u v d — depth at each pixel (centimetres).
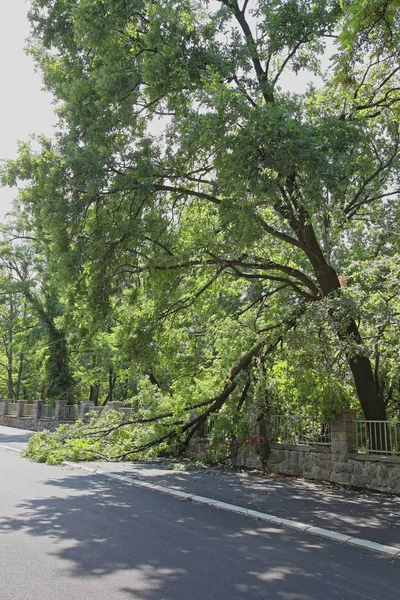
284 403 1444
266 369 1518
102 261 1365
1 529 714
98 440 1625
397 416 1623
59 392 3397
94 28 1307
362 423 1236
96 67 1515
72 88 1349
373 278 1195
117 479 1231
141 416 1738
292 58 1506
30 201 1412
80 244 1356
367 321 1175
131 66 1366
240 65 1347
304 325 1190
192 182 1535
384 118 1617
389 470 1135
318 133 1077
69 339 3297
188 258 1433
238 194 1091
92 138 1323
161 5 1304
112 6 1312
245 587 512
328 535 734
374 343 1170
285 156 1002
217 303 1786
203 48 1288
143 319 1603
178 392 1669
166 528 746
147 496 1021
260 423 1463
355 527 784
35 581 511
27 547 627
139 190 1323
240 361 1549
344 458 1237
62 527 733
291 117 1110
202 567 570
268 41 1398
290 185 1179
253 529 767
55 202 1308
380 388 1483
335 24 1318
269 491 1105
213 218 1603
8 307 4250
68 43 1520
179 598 476
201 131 1087
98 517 805
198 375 1698
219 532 735
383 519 847
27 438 2519
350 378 1327
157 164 1359
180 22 1324
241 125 1073
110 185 1346
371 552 665
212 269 1555
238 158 1034
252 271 1756
